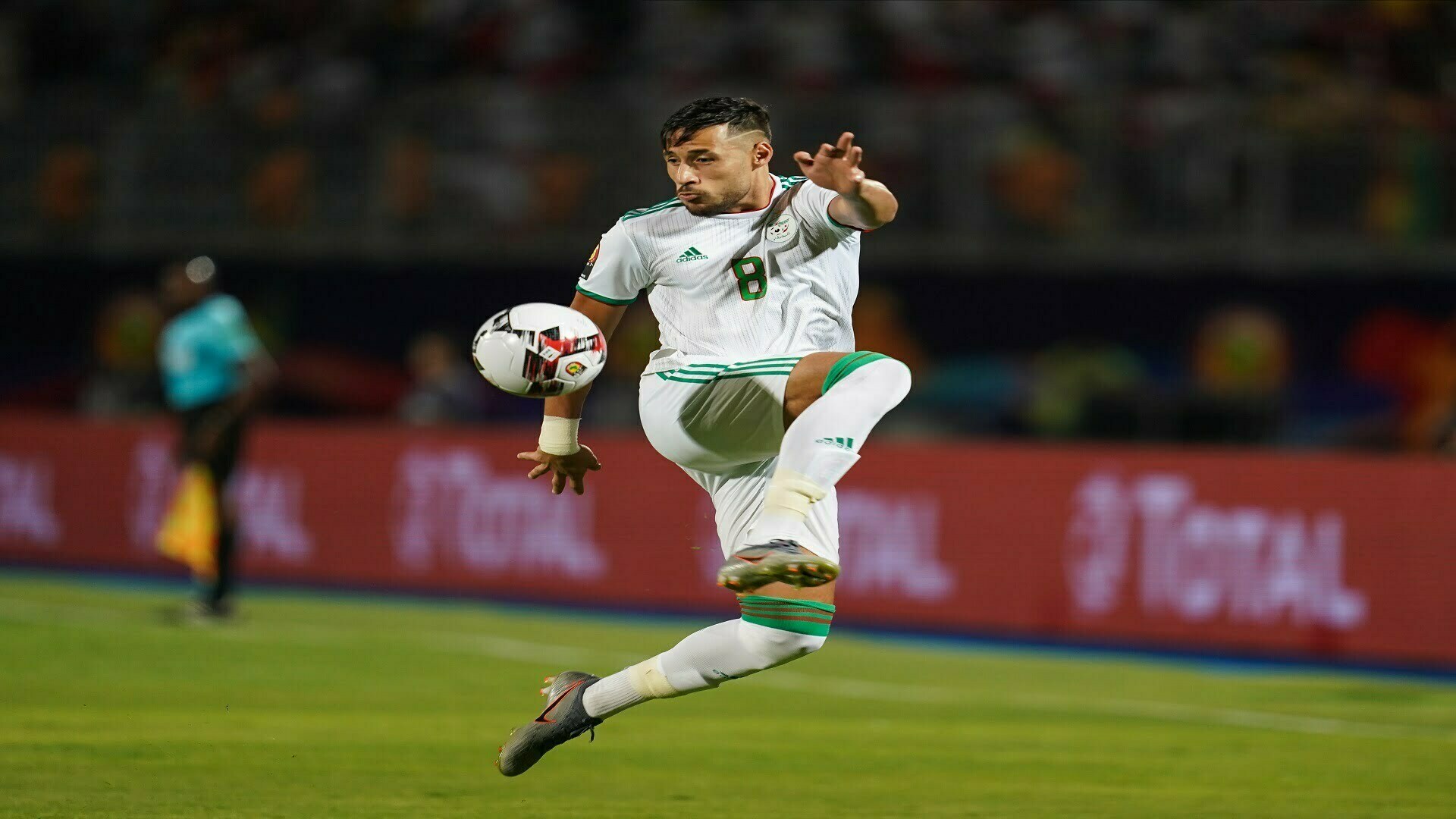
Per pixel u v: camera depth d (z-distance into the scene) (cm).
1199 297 5825
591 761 2136
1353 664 3612
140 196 6294
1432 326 5644
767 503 1384
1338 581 3672
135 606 3956
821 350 1498
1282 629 3722
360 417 6372
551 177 6016
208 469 3525
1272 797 1975
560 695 1574
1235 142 5541
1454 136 5644
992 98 5853
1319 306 5741
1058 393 5888
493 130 6078
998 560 4050
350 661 3119
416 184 6097
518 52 6688
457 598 4581
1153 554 3875
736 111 1471
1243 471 3800
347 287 6406
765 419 1480
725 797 1912
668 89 6256
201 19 7112
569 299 6200
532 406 6228
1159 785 2050
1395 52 6322
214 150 6244
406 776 1992
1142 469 3912
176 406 3522
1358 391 5722
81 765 1988
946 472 4138
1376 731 2562
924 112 5788
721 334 1496
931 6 6538
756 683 2989
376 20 6919
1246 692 3058
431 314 6347
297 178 6166
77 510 5003
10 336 6606
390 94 6656
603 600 4428
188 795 1827
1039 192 5669
